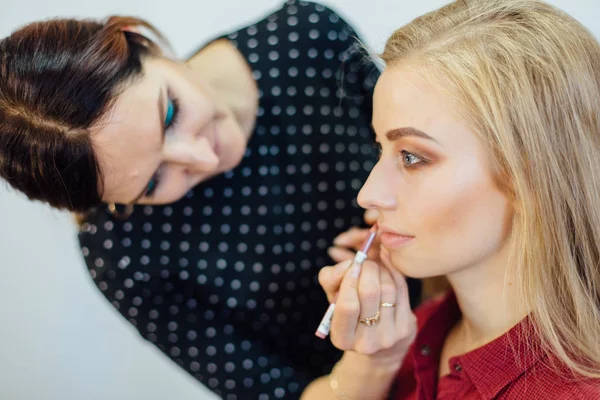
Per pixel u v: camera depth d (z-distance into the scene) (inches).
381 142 27.7
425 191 26.0
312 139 42.1
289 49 41.4
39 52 29.8
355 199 42.6
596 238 25.3
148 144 31.1
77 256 58.1
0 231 56.4
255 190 41.8
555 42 24.7
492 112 24.3
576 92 24.5
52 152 30.6
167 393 63.0
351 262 31.9
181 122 33.1
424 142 25.3
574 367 24.7
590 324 25.6
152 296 41.5
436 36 26.8
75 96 29.4
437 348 33.4
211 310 42.9
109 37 30.8
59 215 56.2
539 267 25.3
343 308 29.6
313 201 42.5
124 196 34.0
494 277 27.4
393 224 27.8
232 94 40.8
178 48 56.7
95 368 61.7
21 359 60.5
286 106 41.7
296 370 42.9
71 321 60.1
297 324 44.3
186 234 41.3
